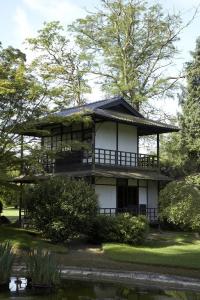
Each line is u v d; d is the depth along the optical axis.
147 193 33.16
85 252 21.33
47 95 21.52
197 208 29.30
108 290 14.00
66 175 26.58
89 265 17.59
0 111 21.22
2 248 14.15
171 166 40.00
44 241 22.36
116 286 14.62
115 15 42.78
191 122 38.72
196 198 29.78
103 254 20.86
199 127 38.44
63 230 22.20
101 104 31.22
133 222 23.95
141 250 22.03
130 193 31.89
